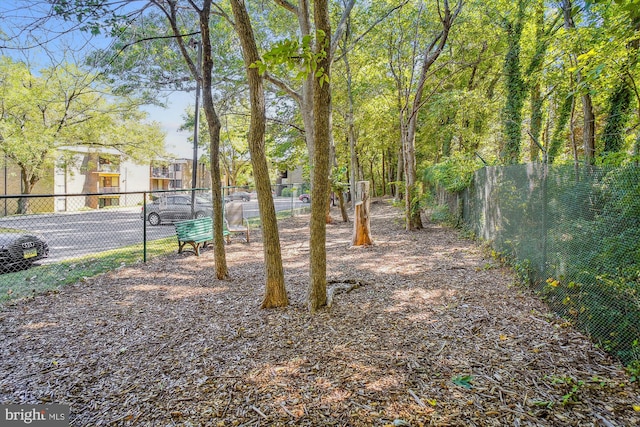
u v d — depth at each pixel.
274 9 9.58
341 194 12.34
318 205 3.59
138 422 2.01
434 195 14.01
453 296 3.99
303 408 2.08
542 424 1.88
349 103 12.12
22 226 10.45
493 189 6.08
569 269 3.21
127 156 24.02
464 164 9.45
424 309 3.63
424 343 2.85
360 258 6.36
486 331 3.04
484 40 10.20
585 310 2.93
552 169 3.58
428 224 10.77
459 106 11.30
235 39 9.70
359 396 2.17
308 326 3.27
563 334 2.90
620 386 2.18
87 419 2.05
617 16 4.74
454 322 3.26
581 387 2.19
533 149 11.29
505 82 11.03
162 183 42.00
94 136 20.88
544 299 3.65
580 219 3.05
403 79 10.50
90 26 4.02
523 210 4.46
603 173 2.76
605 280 2.69
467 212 8.82
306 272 5.54
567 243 3.26
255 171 3.66
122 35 4.89
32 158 18.91
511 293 3.99
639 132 5.39
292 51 2.54
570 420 1.90
